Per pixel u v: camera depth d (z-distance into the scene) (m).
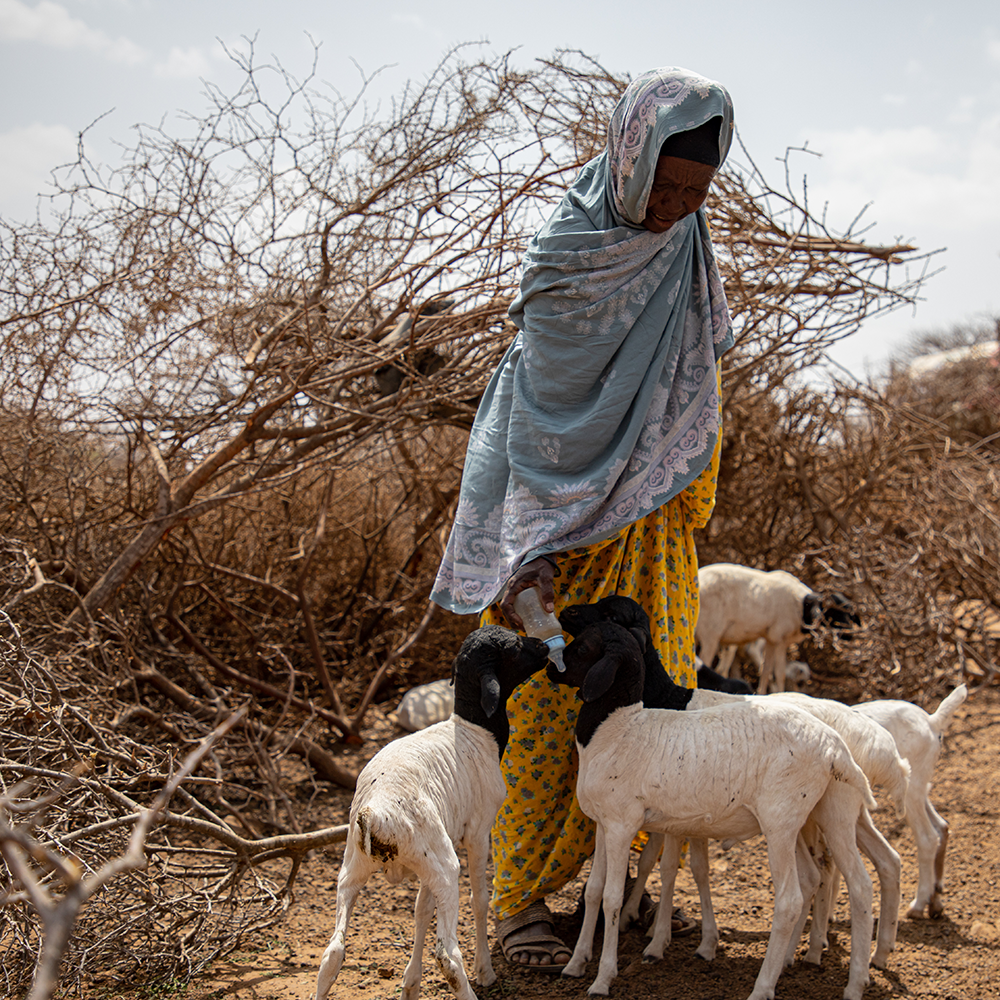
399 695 8.27
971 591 9.14
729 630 8.30
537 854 3.95
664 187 3.60
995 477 9.55
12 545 5.67
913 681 8.05
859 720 3.96
